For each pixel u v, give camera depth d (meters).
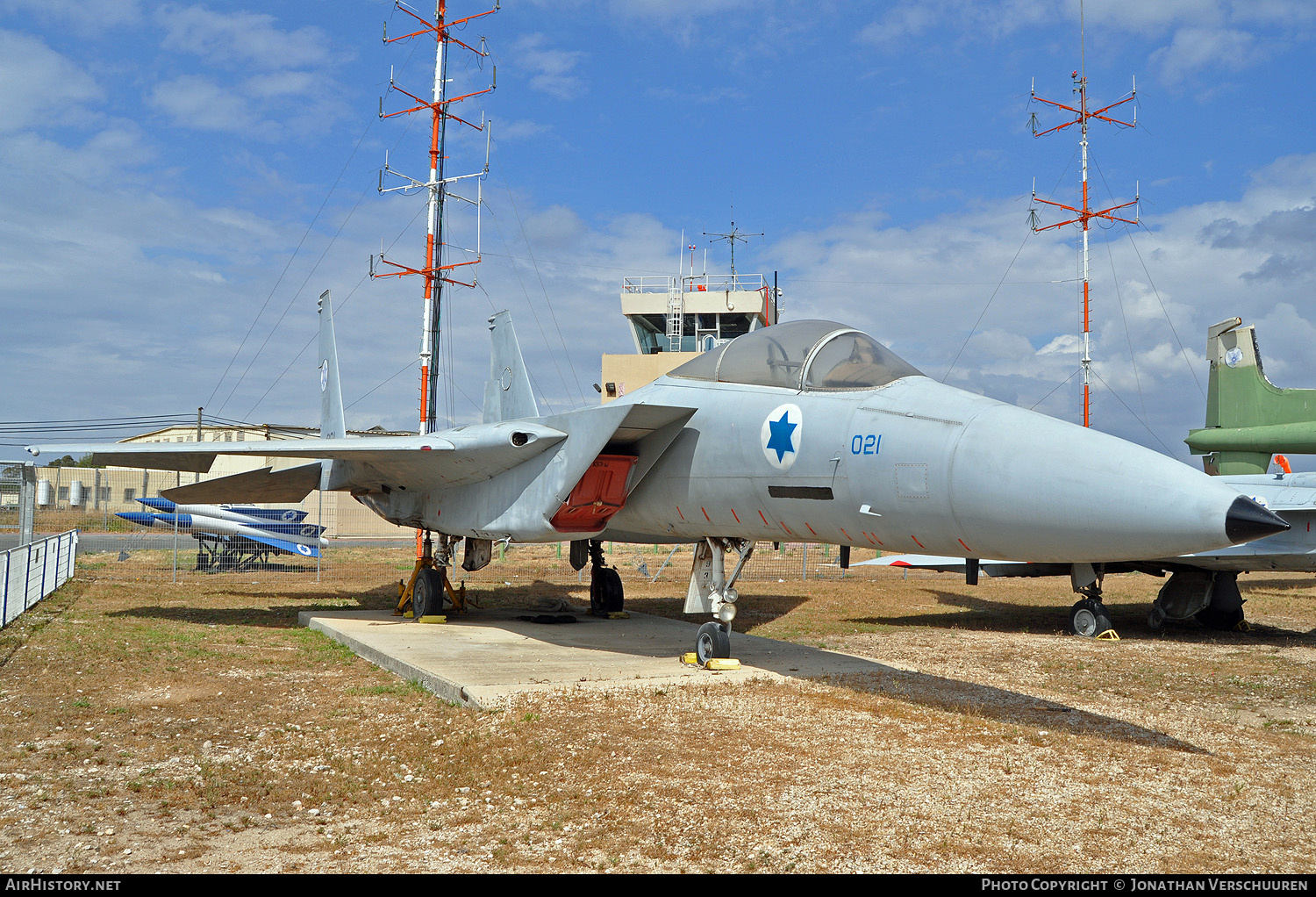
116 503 42.34
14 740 5.95
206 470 13.05
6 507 36.28
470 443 9.79
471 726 6.21
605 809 4.46
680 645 9.97
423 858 3.88
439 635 10.57
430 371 20.81
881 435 6.51
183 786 4.95
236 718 6.59
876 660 9.48
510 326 14.31
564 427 8.93
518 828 4.25
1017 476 5.53
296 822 4.38
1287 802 4.69
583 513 9.24
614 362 38.97
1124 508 5.01
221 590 17.69
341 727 6.31
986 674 8.70
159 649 9.73
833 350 7.53
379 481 12.91
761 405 7.72
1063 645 11.22
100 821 4.41
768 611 15.04
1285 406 16.23
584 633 11.05
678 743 5.71
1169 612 13.20
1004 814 4.43
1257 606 16.48
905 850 3.94
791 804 4.55
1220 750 5.75
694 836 4.10
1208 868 3.79
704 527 8.47
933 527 6.16
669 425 8.64
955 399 6.39
